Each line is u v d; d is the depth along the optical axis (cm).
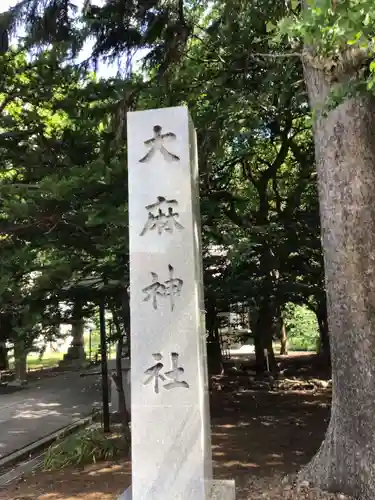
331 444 459
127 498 384
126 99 646
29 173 621
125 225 504
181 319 378
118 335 734
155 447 368
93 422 910
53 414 1004
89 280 638
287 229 956
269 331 1383
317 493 441
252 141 1064
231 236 793
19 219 542
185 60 770
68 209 539
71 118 654
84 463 642
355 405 439
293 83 660
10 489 564
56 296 606
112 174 511
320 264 1016
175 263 384
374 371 433
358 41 306
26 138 655
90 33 730
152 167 395
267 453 631
